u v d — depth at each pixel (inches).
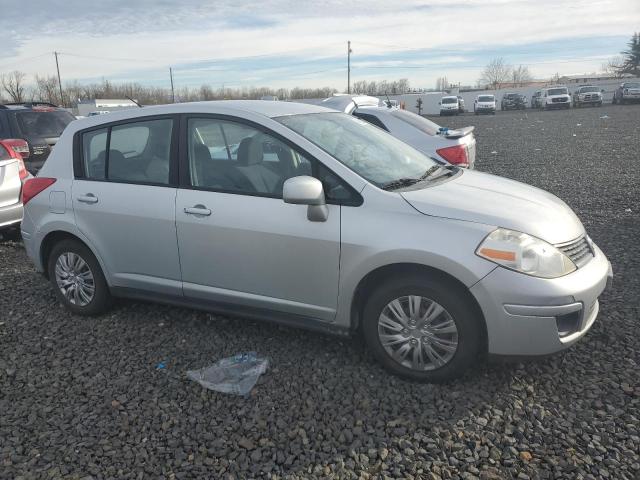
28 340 162.4
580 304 120.3
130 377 138.3
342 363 140.6
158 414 122.1
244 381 132.9
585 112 1389.0
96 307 174.6
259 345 152.2
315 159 135.9
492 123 1167.6
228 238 143.1
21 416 123.5
